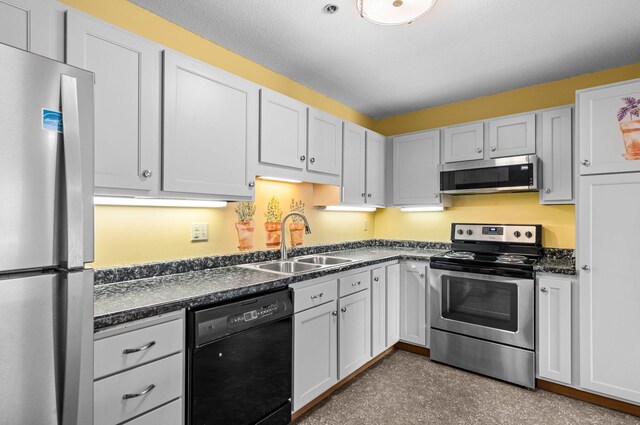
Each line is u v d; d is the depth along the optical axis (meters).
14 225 0.81
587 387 2.14
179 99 1.65
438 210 3.42
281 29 2.05
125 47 1.45
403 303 3.01
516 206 2.96
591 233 2.14
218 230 2.22
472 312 2.61
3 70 0.79
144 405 1.26
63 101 0.89
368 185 3.14
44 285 0.86
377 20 1.73
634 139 2.02
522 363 2.37
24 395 0.83
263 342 1.72
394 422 1.97
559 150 2.55
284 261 2.52
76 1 1.62
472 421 1.98
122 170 1.44
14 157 0.81
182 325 1.40
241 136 1.96
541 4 1.79
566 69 2.58
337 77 2.75
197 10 1.86
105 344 1.16
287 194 2.77
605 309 2.09
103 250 1.68
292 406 1.88
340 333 2.26
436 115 3.44
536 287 2.35
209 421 1.46
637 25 1.98
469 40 2.16
